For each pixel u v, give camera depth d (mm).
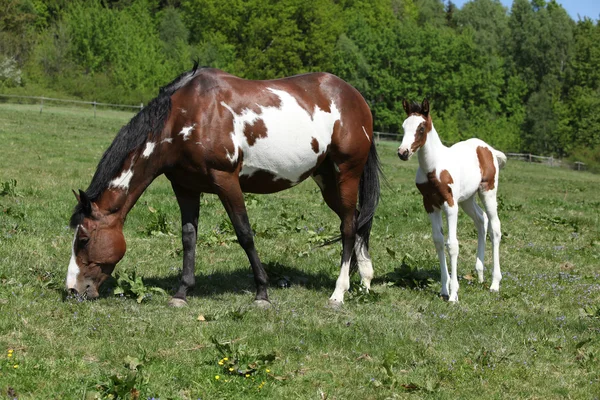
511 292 7922
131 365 4914
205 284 7477
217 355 5234
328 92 7117
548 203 17672
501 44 82062
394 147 39812
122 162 6285
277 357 5352
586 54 69625
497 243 8055
